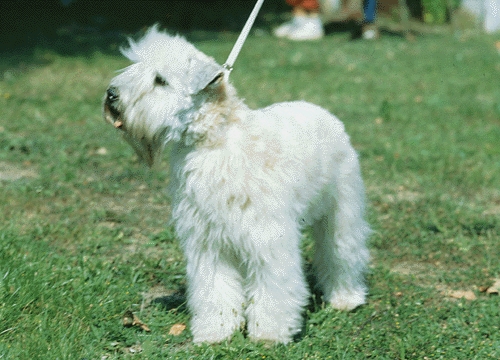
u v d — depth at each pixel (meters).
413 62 15.27
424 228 6.29
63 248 5.50
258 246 3.81
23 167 7.82
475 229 6.27
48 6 22.09
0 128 9.24
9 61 14.24
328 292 4.83
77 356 3.77
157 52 3.83
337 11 21.64
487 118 10.73
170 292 4.95
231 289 4.10
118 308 4.41
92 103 10.98
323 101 11.52
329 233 4.64
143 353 3.88
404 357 3.98
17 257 4.82
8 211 6.32
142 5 22.20
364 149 8.81
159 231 6.15
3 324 4.00
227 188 3.77
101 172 7.77
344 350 4.05
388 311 4.61
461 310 4.63
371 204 6.90
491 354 4.01
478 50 16.98
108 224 6.28
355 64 14.94
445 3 22.02
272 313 3.95
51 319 4.12
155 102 3.76
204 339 4.08
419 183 7.63
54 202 6.71
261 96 11.62
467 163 8.33
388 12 22.86
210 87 3.75
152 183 7.45
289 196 3.88
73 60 14.59
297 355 3.88
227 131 3.82
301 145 4.04
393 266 5.54
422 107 11.30
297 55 15.66
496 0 21.44
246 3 24.36
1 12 20.91
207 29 20.06
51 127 9.48
